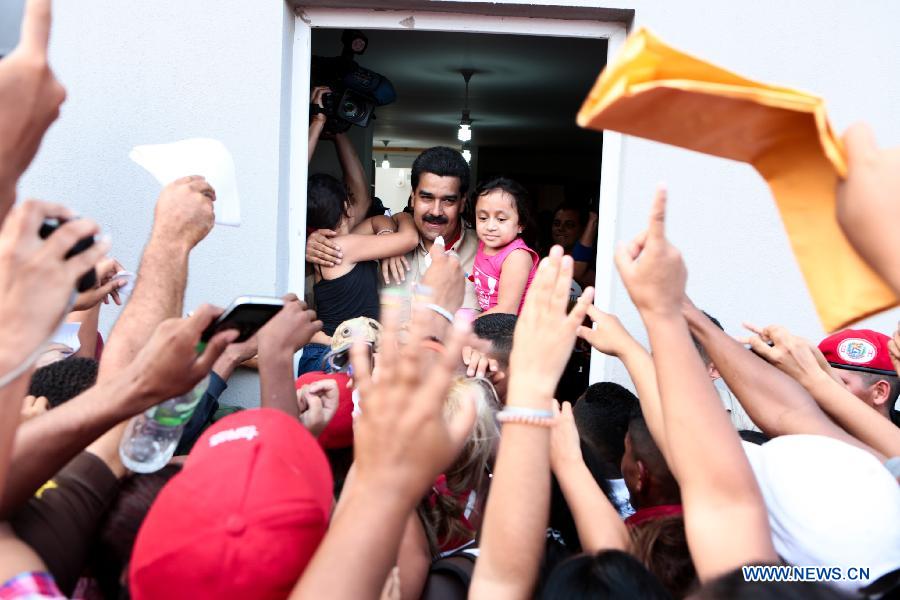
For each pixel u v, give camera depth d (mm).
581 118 1043
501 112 8156
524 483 1302
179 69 2996
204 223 1681
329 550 1042
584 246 4949
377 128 9453
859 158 961
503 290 3334
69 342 2324
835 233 1073
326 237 3352
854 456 1446
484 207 3375
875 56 2996
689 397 1308
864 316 1060
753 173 3002
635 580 1259
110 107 3006
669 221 3025
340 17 3139
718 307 3039
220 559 1113
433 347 1524
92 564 1434
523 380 1317
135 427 1461
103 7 2982
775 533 1414
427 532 1751
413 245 3523
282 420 1304
